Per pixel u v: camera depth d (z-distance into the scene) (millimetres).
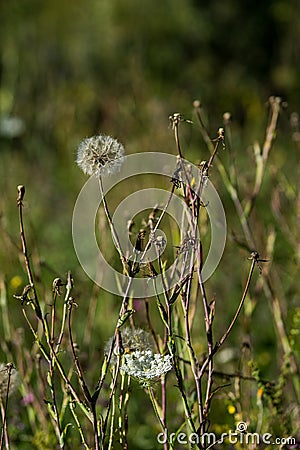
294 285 6504
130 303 3592
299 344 5414
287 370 4730
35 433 4656
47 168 10719
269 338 6449
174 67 17000
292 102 15539
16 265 7195
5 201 8836
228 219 7242
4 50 15180
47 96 13273
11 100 12086
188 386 4105
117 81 14672
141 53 16781
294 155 9086
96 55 16328
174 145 9688
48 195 9859
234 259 7211
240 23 17781
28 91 13172
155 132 10281
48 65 15445
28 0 17250
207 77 16812
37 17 17234
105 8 17453
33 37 16062
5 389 3711
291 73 15734
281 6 17328
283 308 5988
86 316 6469
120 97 13297
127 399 3629
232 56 17656
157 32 17344
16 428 4879
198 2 17797
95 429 3371
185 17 17625
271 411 4535
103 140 3371
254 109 12711
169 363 3250
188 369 4379
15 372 3754
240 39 17719
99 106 12562
